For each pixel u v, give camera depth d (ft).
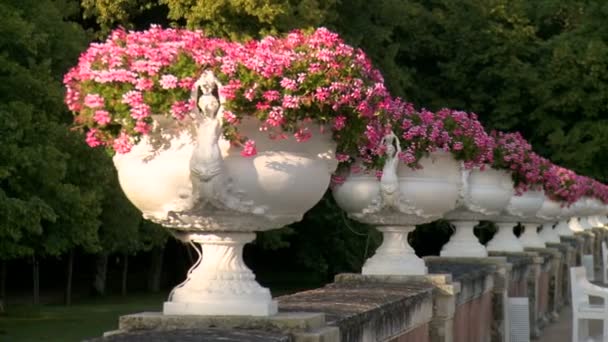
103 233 89.97
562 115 159.43
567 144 156.46
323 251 116.88
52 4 83.56
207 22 89.61
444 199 34.83
